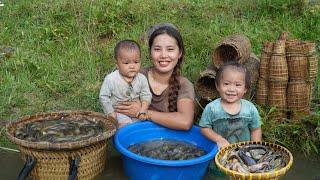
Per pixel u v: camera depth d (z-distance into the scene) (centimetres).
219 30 463
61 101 383
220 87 315
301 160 337
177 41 334
